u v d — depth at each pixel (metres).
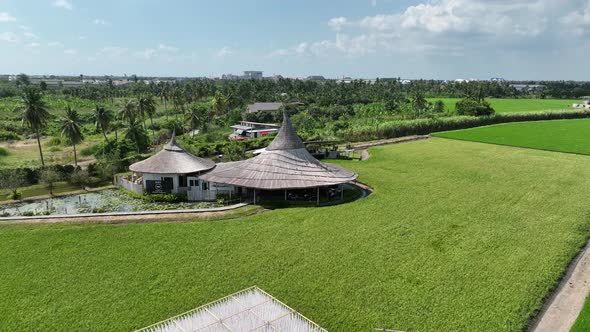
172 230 43.06
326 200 53.25
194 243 39.72
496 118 138.50
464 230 42.25
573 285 31.64
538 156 83.19
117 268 34.97
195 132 125.06
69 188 64.69
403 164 76.06
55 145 103.88
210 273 33.91
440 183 61.50
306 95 191.12
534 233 41.19
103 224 44.91
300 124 128.38
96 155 87.12
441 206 50.16
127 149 87.81
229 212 48.47
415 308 28.47
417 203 51.50
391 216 46.72
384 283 31.86
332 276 33.09
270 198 53.41
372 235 41.19
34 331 26.77
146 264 35.59
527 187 58.72
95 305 29.62
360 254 36.94
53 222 45.19
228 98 167.88
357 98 184.62
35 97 70.69
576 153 86.69
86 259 36.66
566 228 42.44
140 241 40.31
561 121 144.62
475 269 33.75
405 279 32.41
